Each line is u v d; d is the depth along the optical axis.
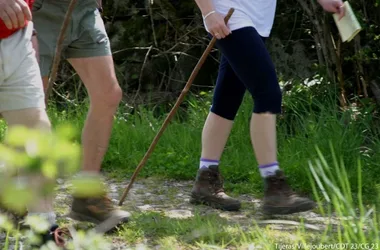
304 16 9.30
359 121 7.31
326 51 8.52
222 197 5.30
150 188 6.23
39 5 4.67
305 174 6.17
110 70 4.50
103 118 4.50
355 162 6.46
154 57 10.05
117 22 10.17
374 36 8.33
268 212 4.93
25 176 1.90
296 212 4.89
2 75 3.59
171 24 10.01
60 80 9.81
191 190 6.01
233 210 5.28
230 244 4.23
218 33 4.84
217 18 4.84
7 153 1.84
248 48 4.85
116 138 7.48
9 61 3.58
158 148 7.29
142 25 10.10
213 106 5.31
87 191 1.86
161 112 9.30
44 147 1.82
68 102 9.05
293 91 8.11
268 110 4.88
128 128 7.69
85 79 4.55
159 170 6.78
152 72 10.05
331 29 8.73
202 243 4.18
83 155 4.52
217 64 10.03
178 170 6.68
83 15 4.50
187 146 7.26
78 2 4.50
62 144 1.82
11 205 1.79
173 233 4.48
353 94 8.55
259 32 5.03
